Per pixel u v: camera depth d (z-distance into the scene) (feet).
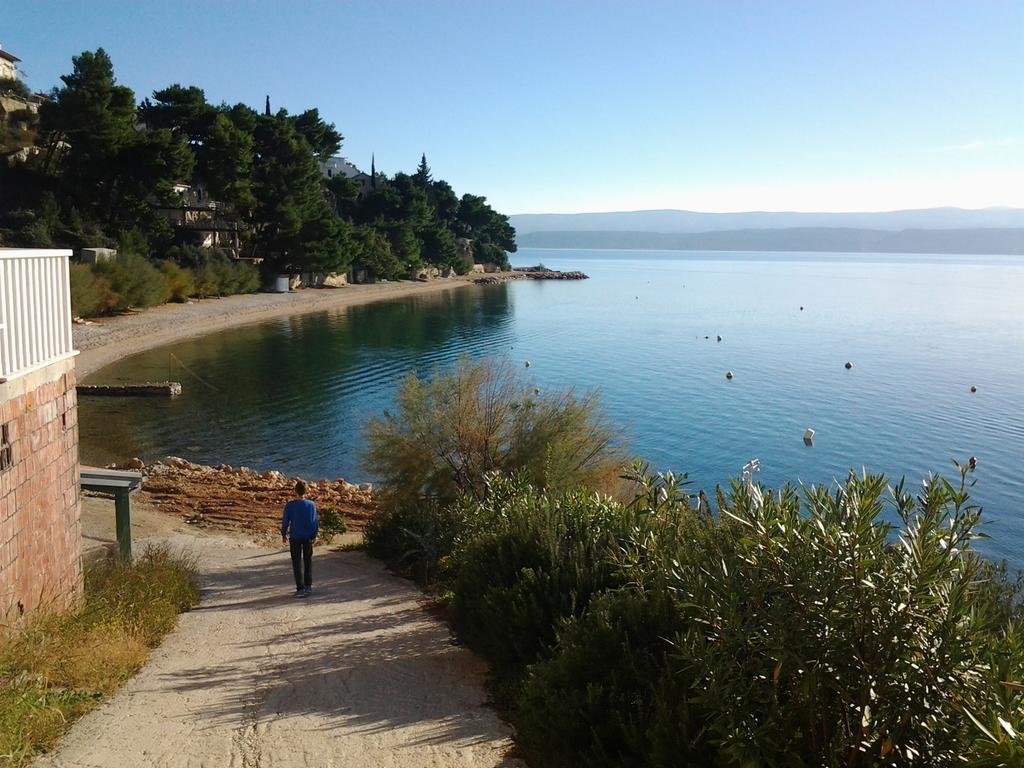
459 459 56.39
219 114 254.06
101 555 42.78
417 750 18.44
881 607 11.40
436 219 492.54
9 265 25.38
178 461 90.94
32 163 223.10
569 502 29.09
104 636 25.99
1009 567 66.39
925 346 228.84
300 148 292.61
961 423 129.18
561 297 420.36
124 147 217.56
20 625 24.59
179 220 275.80
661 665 16.43
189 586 37.50
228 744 18.67
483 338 237.04
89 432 109.09
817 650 11.77
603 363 193.47
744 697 12.50
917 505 12.44
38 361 27.61
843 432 122.93
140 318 210.79
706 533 17.35
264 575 43.06
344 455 103.14
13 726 17.72
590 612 18.86
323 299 308.60
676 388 160.45
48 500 28.19
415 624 31.53
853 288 529.86
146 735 19.07
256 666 25.58
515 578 25.31
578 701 16.29
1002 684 10.11
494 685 23.61
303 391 145.69
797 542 12.23
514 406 56.80
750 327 279.28
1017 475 98.89
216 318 237.66
